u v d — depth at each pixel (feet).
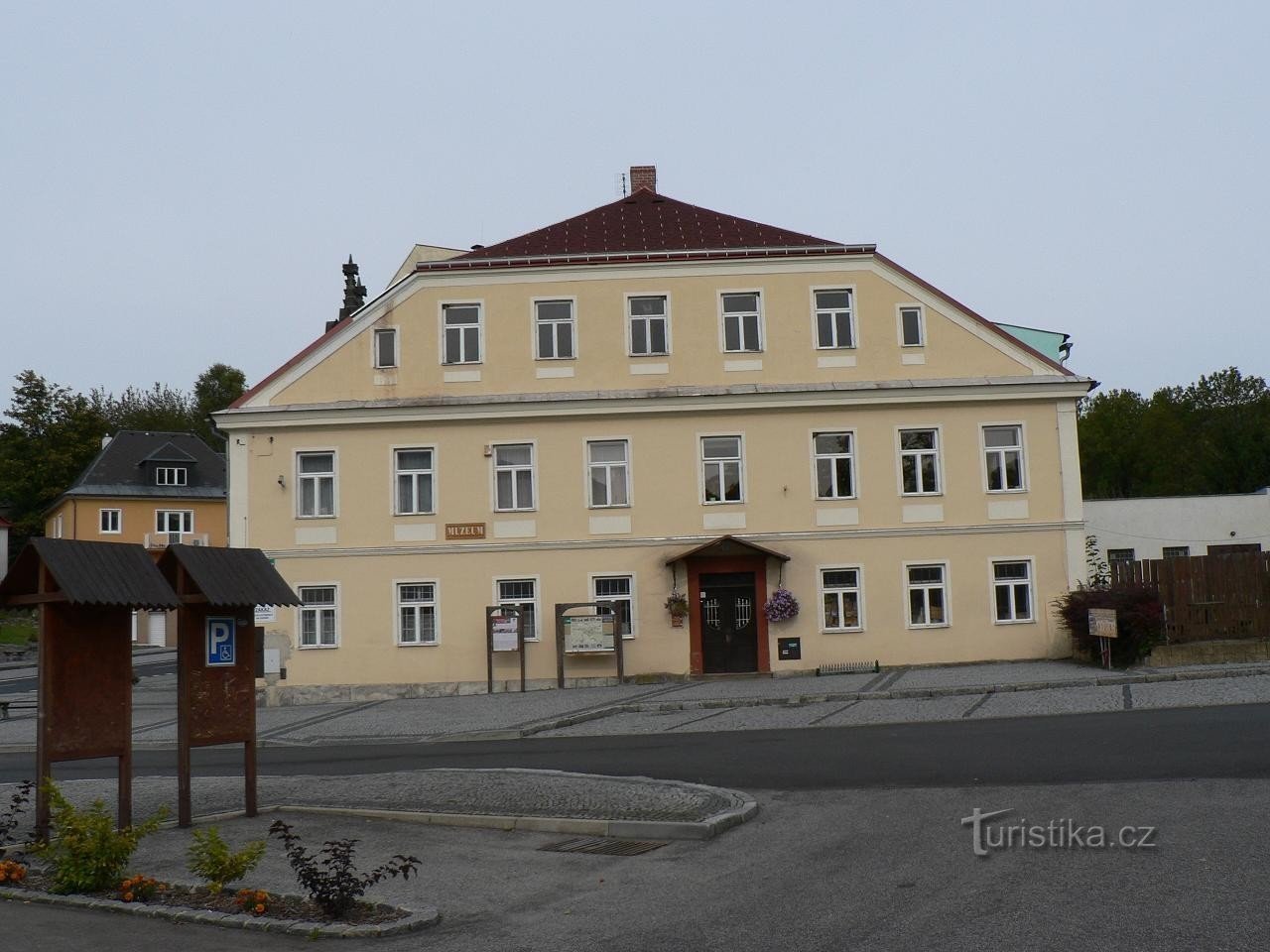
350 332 110.63
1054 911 27.73
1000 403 109.40
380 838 41.81
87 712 39.81
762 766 54.65
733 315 111.34
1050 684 84.43
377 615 107.45
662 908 30.66
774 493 108.27
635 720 80.43
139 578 40.73
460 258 112.27
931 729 65.36
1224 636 96.68
